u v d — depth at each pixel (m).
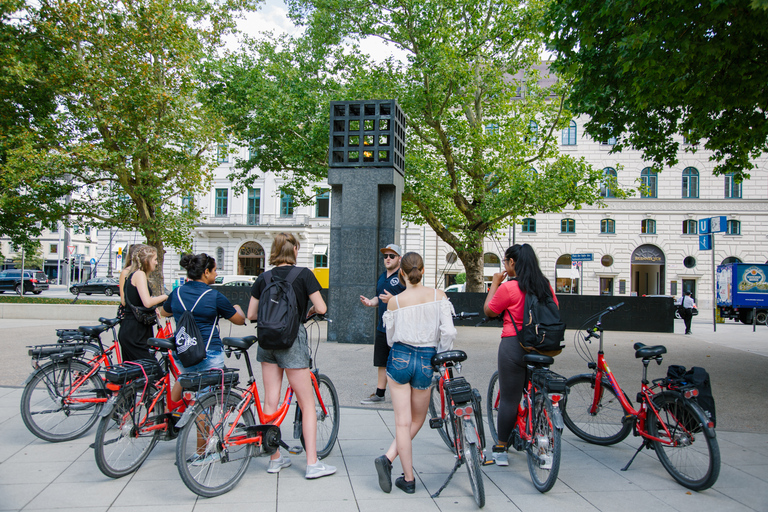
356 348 10.36
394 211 11.33
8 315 16.59
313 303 3.84
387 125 11.48
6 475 3.75
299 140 15.95
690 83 7.38
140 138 15.70
